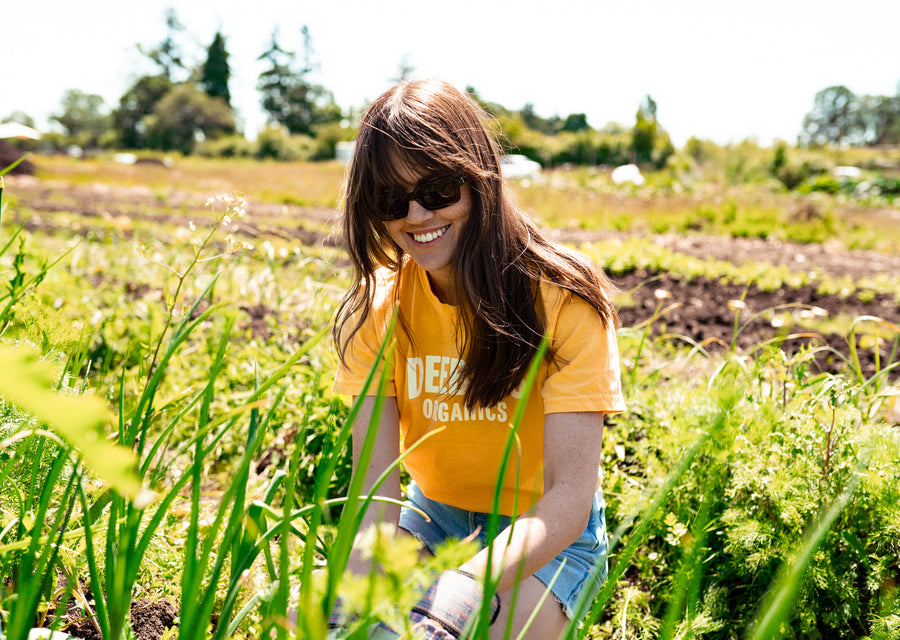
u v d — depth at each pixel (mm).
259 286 4051
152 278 4758
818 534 674
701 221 14953
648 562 1955
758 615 1585
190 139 64062
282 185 22453
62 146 71688
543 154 41625
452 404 1619
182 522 1927
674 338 4586
